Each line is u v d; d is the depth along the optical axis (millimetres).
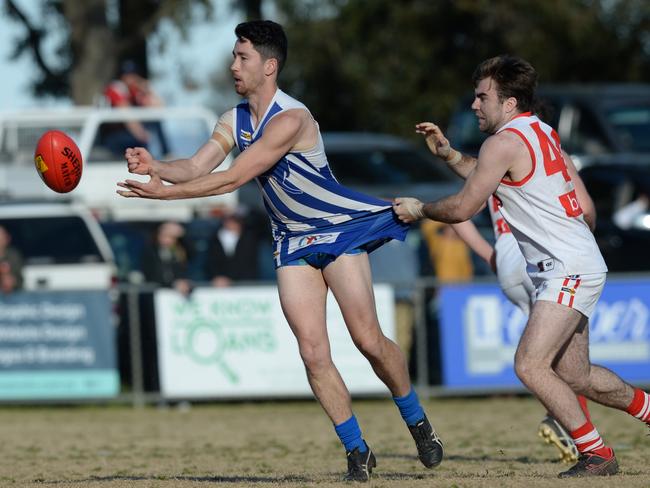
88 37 80188
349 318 20672
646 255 53344
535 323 20578
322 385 20906
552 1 101062
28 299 44062
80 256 48688
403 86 107250
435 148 22375
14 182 56188
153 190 19266
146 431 37031
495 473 22969
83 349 44031
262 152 19828
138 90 61656
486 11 101250
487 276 53031
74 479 23688
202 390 43875
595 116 61438
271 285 43812
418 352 44531
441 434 34250
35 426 39250
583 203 22500
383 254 54750
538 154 20344
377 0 105438
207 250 50750
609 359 44500
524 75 20688
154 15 81688
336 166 61344
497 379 44594
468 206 20156
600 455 20969
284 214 20797
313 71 106250
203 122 58812
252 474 24188
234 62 20344
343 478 21016
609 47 104812
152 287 44000
